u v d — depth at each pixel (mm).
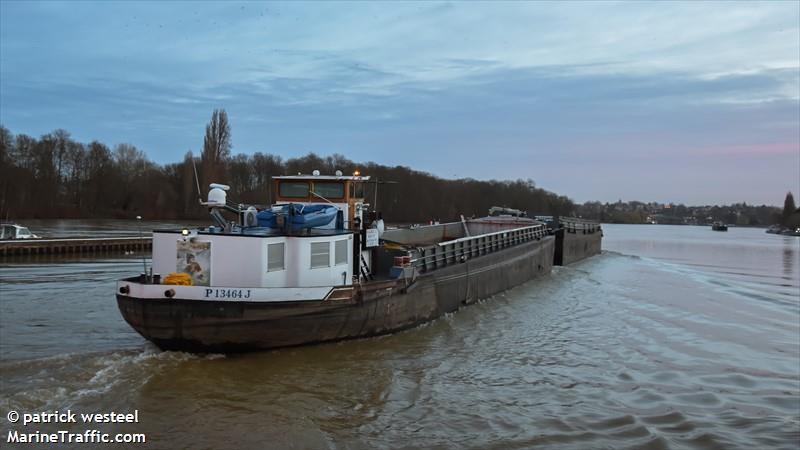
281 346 13312
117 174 104500
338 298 13734
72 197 103250
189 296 12062
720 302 25484
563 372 13742
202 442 8781
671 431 10406
